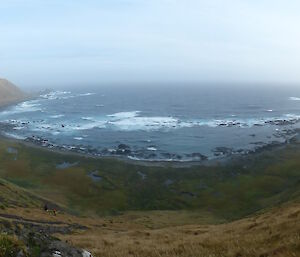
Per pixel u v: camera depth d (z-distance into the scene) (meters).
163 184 94.19
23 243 10.36
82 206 79.75
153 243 25.97
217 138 148.75
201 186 91.88
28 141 144.88
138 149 133.12
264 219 32.94
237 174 98.75
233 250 17.94
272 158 110.31
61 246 11.61
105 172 102.12
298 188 73.94
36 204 60.25
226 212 75.44
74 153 125.69
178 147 135.38
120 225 55.62
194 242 23.50
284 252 14.62
